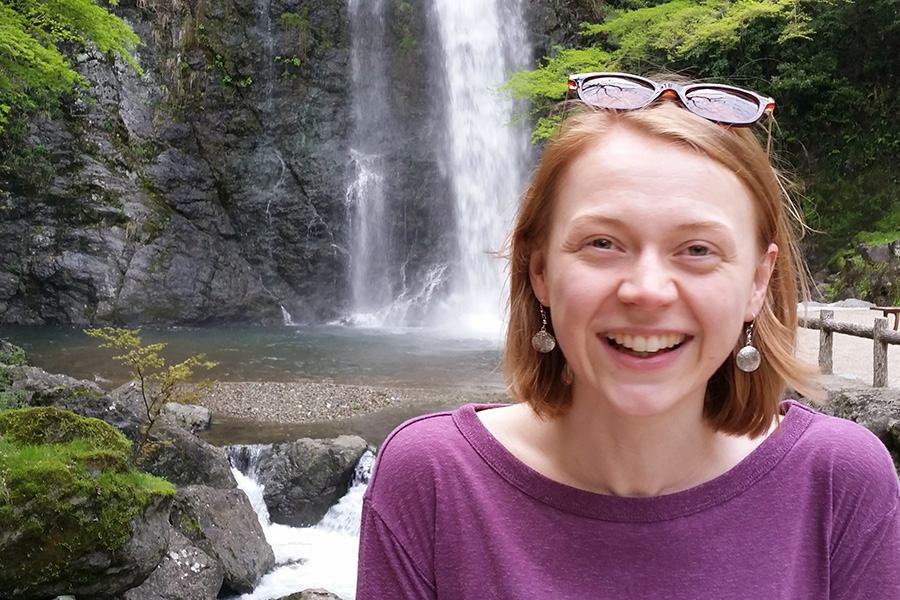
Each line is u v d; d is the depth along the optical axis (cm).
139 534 556
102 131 2086
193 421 1027
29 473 516
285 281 2278
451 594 124
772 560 121
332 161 2309
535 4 2500
